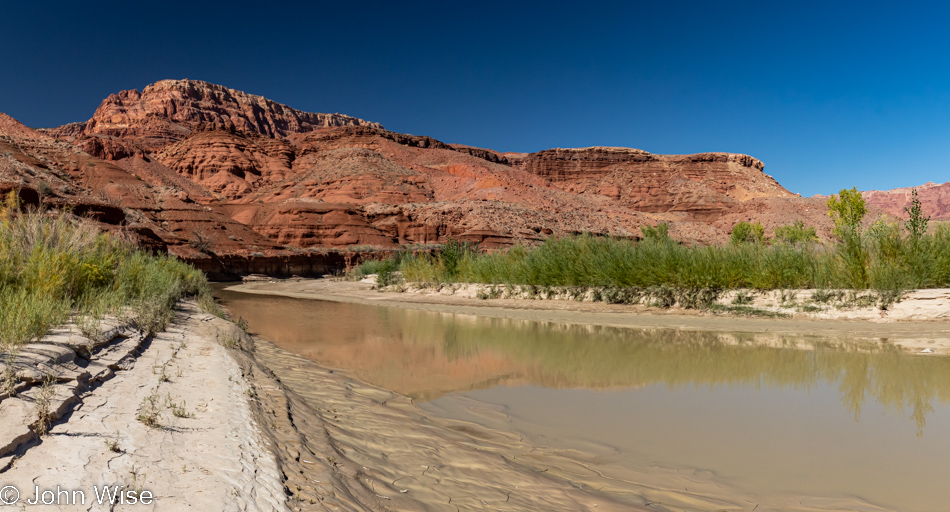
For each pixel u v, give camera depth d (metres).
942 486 4.59
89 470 3.40
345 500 3.78
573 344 12.81
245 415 5.20
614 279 20.33
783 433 6.15
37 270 9.10
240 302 28.12
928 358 10.18
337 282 43.31
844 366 9.73
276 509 3.39
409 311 21.89
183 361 7.57
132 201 70.50
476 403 7.59
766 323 14.88
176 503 3.19
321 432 5.50
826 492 4.50
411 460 5.04
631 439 5.96
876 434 6.05
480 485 4.49
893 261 15.16
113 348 6.86
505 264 26.69
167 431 4.39
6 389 4.22
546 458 5.34
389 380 9.05
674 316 16.98
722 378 9.09
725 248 19.17
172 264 25.23
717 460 5.30
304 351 12.05
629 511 4.08
